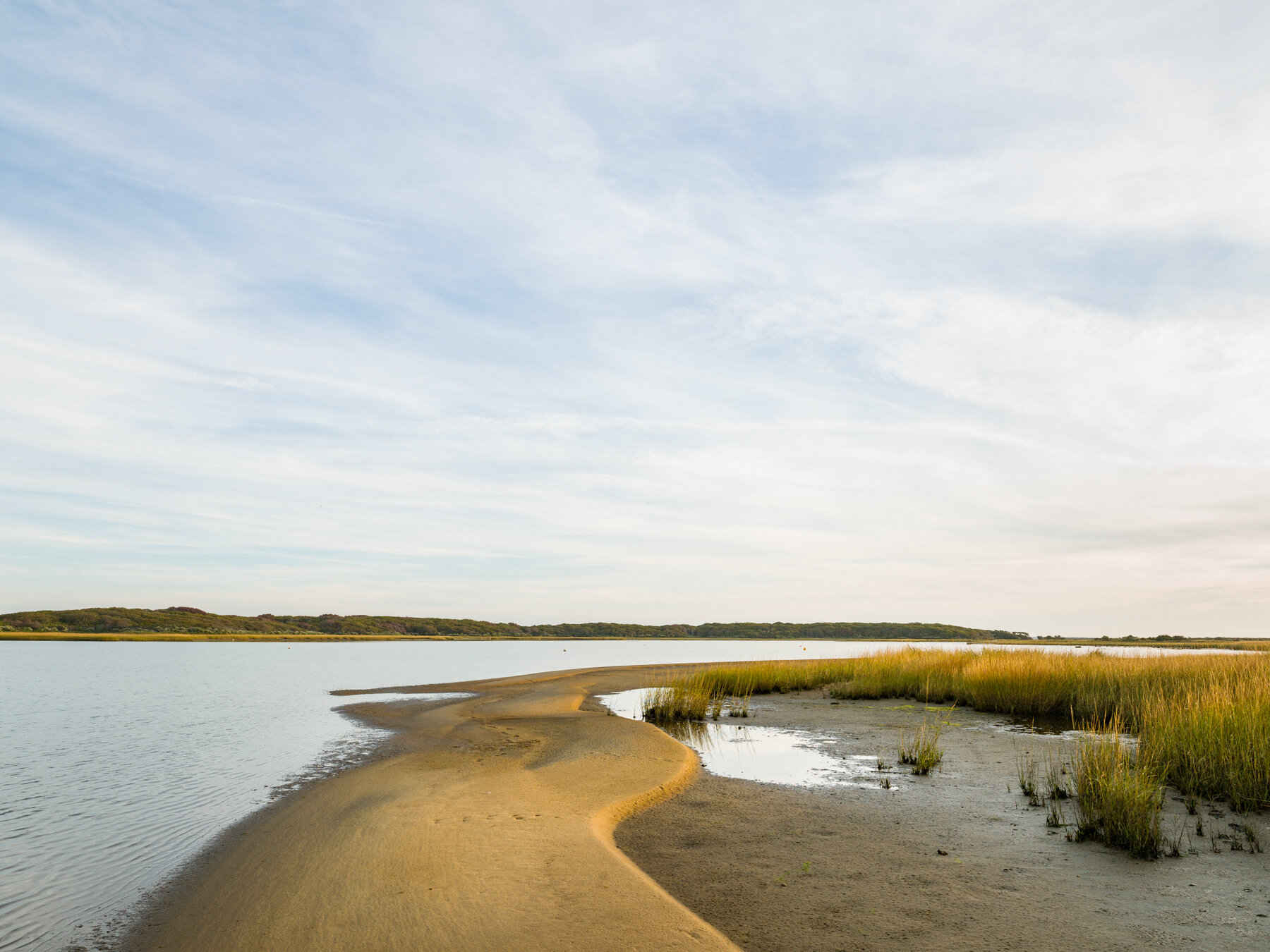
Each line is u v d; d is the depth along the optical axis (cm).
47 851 756
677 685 2062
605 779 998
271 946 501
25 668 4009
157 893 638
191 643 9206
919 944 496
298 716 1892
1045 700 1720
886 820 825
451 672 3800
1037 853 698
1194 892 591
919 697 2088
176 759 1280
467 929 505
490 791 932
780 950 489
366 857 673
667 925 508
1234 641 10012
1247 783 837
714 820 830
